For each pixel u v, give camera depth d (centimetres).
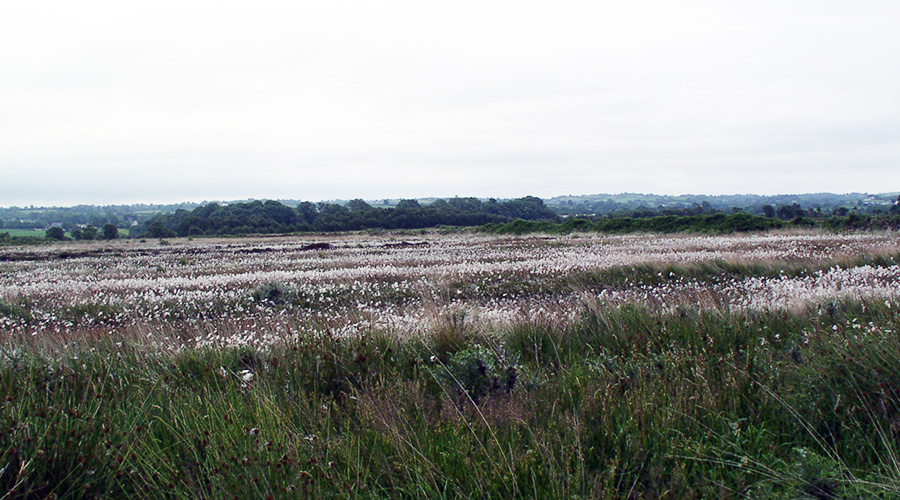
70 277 2269
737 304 739
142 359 563
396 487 300
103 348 632
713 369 442
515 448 325
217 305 1278
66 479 309
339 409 406
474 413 379
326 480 302
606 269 1477
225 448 337
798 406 360
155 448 348
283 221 10550
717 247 2350
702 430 345
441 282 1448
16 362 505
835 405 351
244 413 388
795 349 465
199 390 459
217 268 2466
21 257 3859
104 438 345
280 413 381
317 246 4322
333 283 1571
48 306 1359
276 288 1360
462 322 638
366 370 488
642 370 444
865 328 495
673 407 360
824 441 327
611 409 363
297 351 527
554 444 328
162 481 311
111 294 1480
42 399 388
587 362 505
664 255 1833
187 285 1666
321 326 706
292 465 309
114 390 446
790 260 1530
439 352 565
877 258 1454
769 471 299
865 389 364
